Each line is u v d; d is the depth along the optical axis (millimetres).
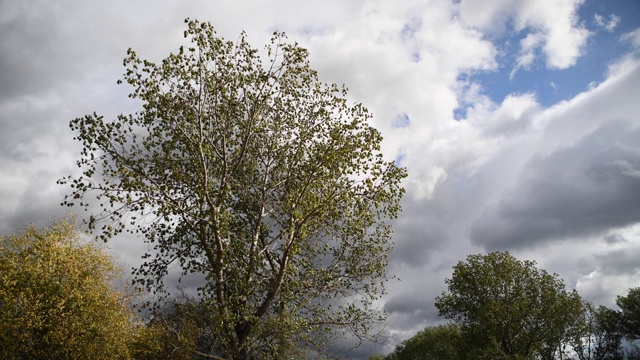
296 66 22625
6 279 24891
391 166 22844
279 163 24312
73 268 26422
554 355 48562
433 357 67938
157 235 22375
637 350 52938
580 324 47594
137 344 23766
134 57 20188
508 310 46156
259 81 22094
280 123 23828
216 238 21031
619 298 54688
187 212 21219
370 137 22562
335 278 23125
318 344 21391
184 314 20844
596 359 52500
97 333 24828
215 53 21203
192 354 20938
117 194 19531
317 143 23484
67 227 28609
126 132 20859
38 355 24484
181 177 21734
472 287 48875
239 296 21188
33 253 27266
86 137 20203
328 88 23781
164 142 21750
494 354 44500
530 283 47719
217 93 21984
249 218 23969
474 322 48469
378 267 23531
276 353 20188
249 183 24234
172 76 21000
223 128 22812
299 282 22062
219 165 23109
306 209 21188
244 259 22859
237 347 20062
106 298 26266
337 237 23578
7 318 24344
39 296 24766
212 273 20969
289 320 20094
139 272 22109
